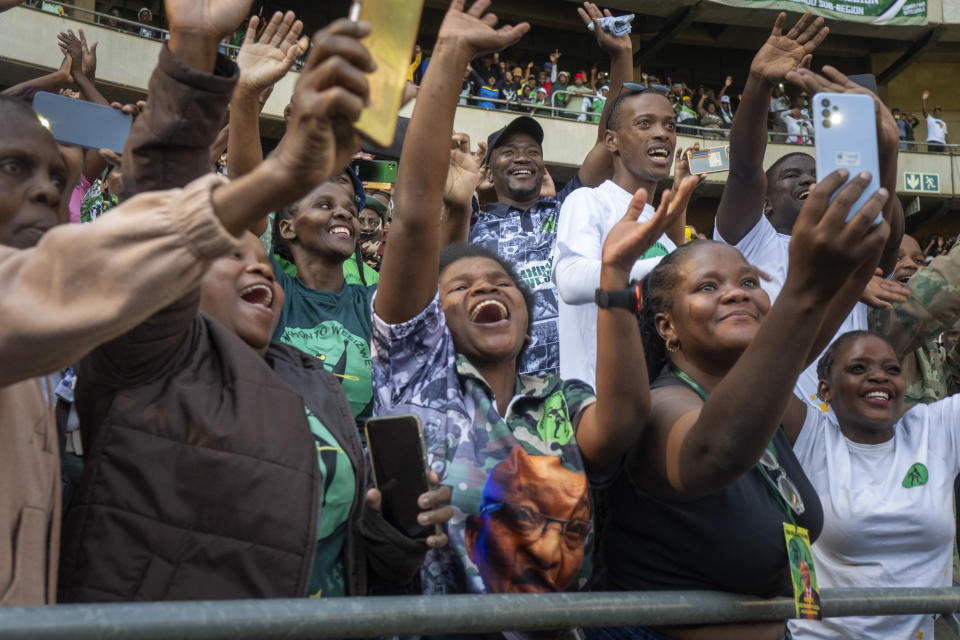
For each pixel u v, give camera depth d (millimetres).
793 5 16016
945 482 2449
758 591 1754
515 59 17141
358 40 996
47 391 1327
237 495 1369
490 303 1908
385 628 1270
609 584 1867
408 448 1544
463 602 1356
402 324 1840
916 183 16156
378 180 3012
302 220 2664
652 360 2070
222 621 1142
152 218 1033
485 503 1671
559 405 1840
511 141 3518
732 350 1883
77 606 1074
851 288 1990
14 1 2326
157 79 1249
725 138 15453
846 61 18250
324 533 1571
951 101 18484
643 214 2965
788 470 1912
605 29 3443
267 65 2406
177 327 1354
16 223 1372
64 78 2799
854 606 1856
